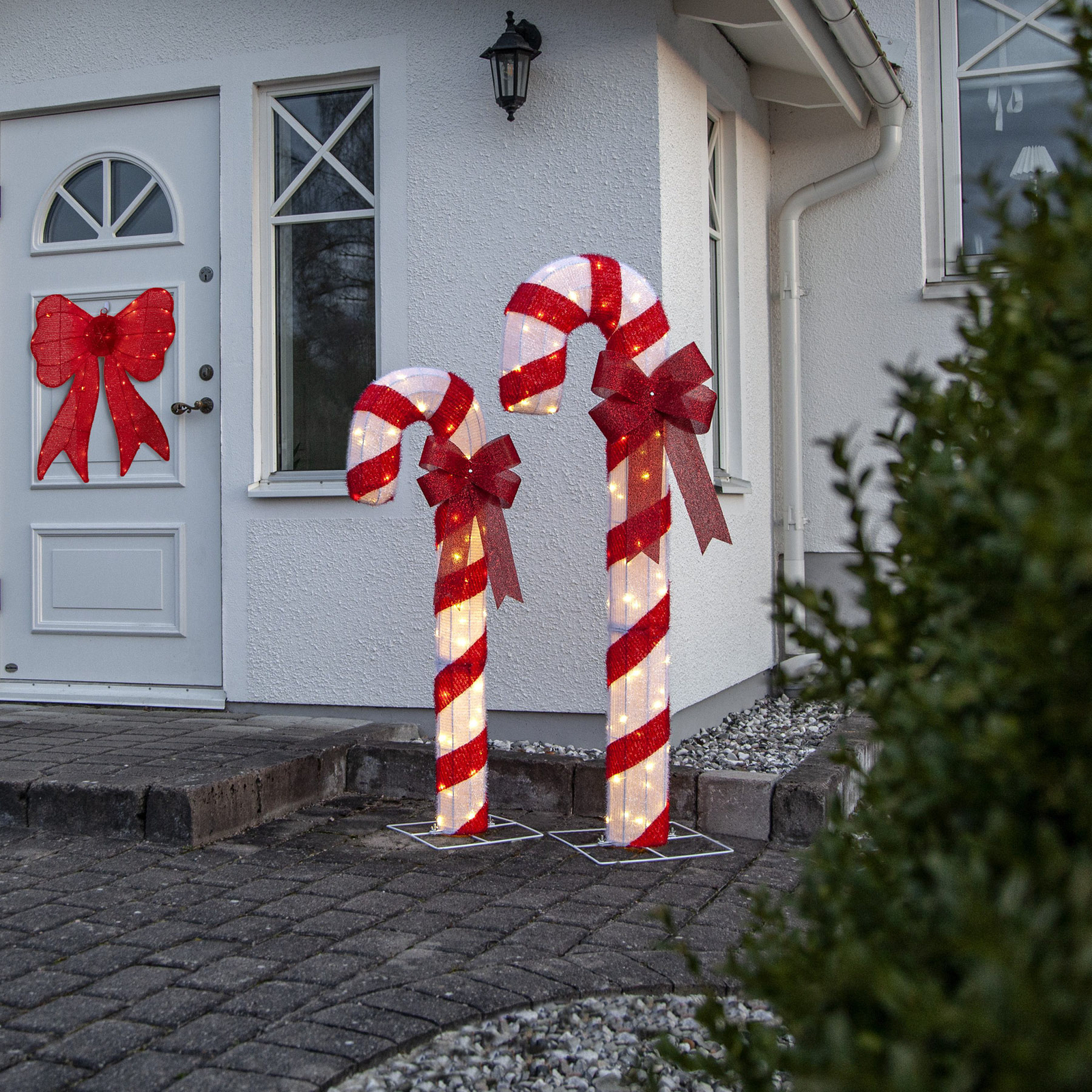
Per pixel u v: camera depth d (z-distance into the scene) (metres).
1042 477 1.13
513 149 5.33
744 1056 1.51
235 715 5.69
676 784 4.46
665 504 4.10
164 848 4.14
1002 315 1.38
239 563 5.71
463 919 3.44
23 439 6.22
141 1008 2.80
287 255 5.80
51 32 6.13
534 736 5.26
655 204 5.14
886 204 6.91
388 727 5.36
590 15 5.21
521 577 5.26
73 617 6.12
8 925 3.37
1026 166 6.80
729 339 6.47
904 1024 1.04
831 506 7.04
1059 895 1.07
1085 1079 0.90
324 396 5.74
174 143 5.99
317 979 2.97
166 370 5.98
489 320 5.38
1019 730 1.18
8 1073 2.47
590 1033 2.72
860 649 1.40
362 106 5.66
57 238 6.21
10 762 4.64
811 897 1.48
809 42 5.44
